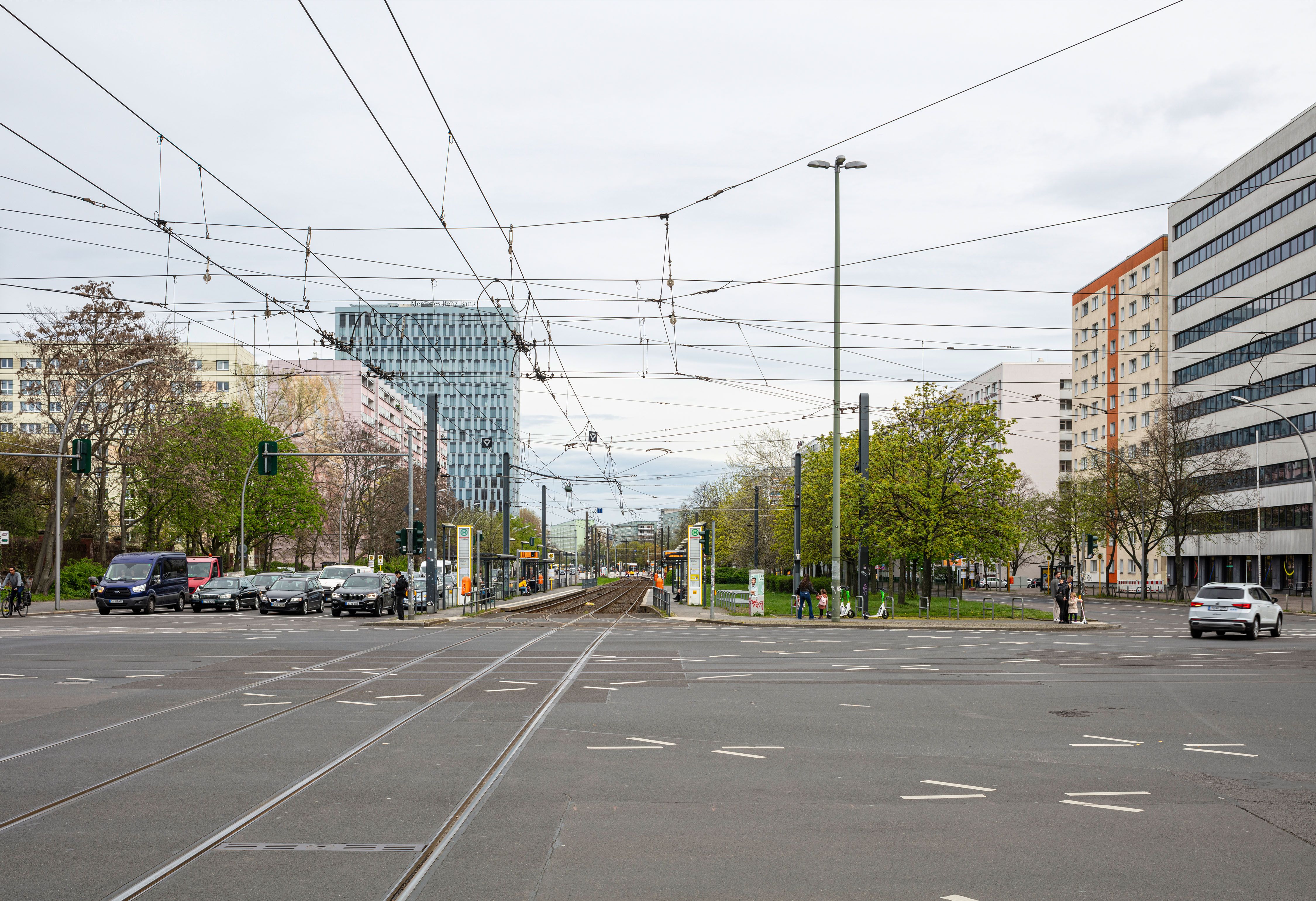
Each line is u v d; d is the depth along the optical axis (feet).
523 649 80.48
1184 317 281.74
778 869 22.08
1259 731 42.37
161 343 176.96
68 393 174.81
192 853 23.03
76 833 24.71
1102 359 343.87
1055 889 20.90
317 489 265.54
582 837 24.57
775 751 36.40
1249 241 248.11
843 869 22.08
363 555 289.33
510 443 412.36
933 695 53.16
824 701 50.29
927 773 32.76
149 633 102.73
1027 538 201.26
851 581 228.63
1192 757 36.27
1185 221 280.92
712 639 95.66
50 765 33.17
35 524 195.11
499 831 25.07
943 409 150.71
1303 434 225.56
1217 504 229.45
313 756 34.68
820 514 193.36
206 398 227.20
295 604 147.74
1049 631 122.52
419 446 399.65
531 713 45.16
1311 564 226.17
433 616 134.92
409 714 44.45
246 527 226.38
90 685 55.57
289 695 50.93
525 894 20.27
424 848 23.57
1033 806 28.32
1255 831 25.80
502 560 197.06
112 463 182.80
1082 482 261.44
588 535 324.19
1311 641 103.91
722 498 325.21
